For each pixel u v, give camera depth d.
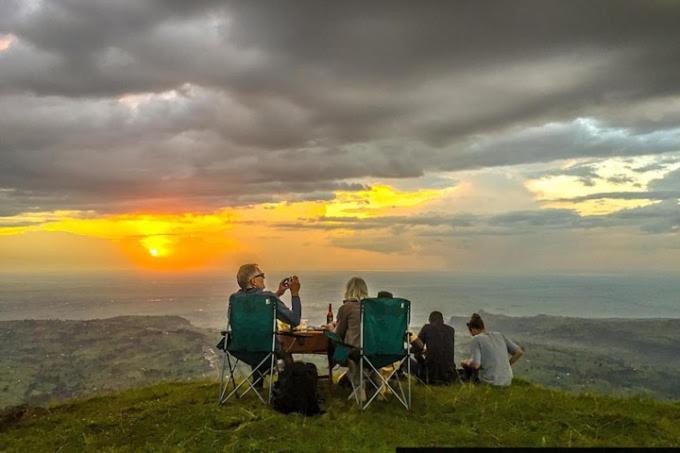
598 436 5.61
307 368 6.66
